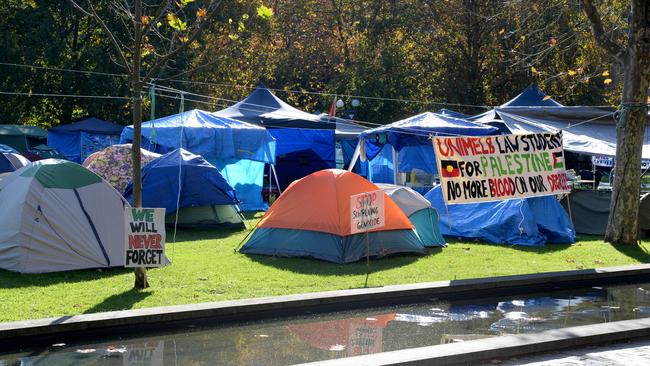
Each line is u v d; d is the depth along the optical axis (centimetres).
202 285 1094
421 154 2212
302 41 4516
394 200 1562
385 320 956
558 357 789
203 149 2127
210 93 3919
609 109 2255
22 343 798
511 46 3509
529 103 2559
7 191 1266
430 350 754
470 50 3706
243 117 2423
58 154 3319
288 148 2545
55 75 3597
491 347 771
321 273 1231
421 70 3925
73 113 4100
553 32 2606
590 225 1958
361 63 3869
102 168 1870
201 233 1744
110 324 850
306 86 4753
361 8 4194
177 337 845
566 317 992
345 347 809
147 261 1048
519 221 1675
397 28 4066
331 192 1402
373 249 1391
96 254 1229
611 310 1044
